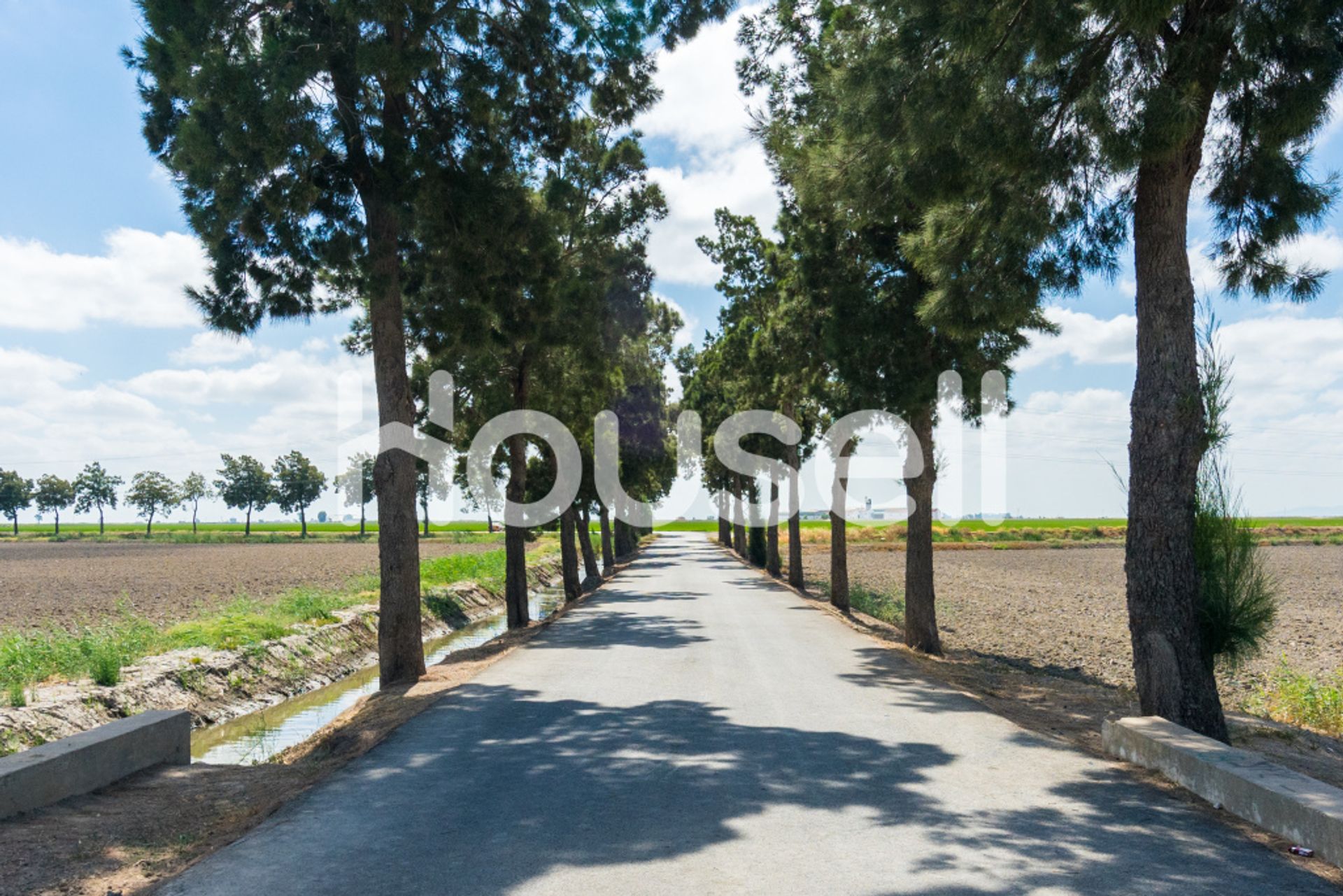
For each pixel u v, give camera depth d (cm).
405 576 1256
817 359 1933
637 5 1288
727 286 2720
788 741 814
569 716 933
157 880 490
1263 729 1001
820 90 1052
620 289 2141
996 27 775
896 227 1434
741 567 4188
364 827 572
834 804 618
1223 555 927
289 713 1414
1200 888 467
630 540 5744
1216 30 745
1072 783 675
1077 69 811
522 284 1410
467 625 2569
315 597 2250
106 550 7244
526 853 522
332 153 1204
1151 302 834
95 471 13388
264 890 469
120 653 1417
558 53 1366
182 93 1052
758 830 563
